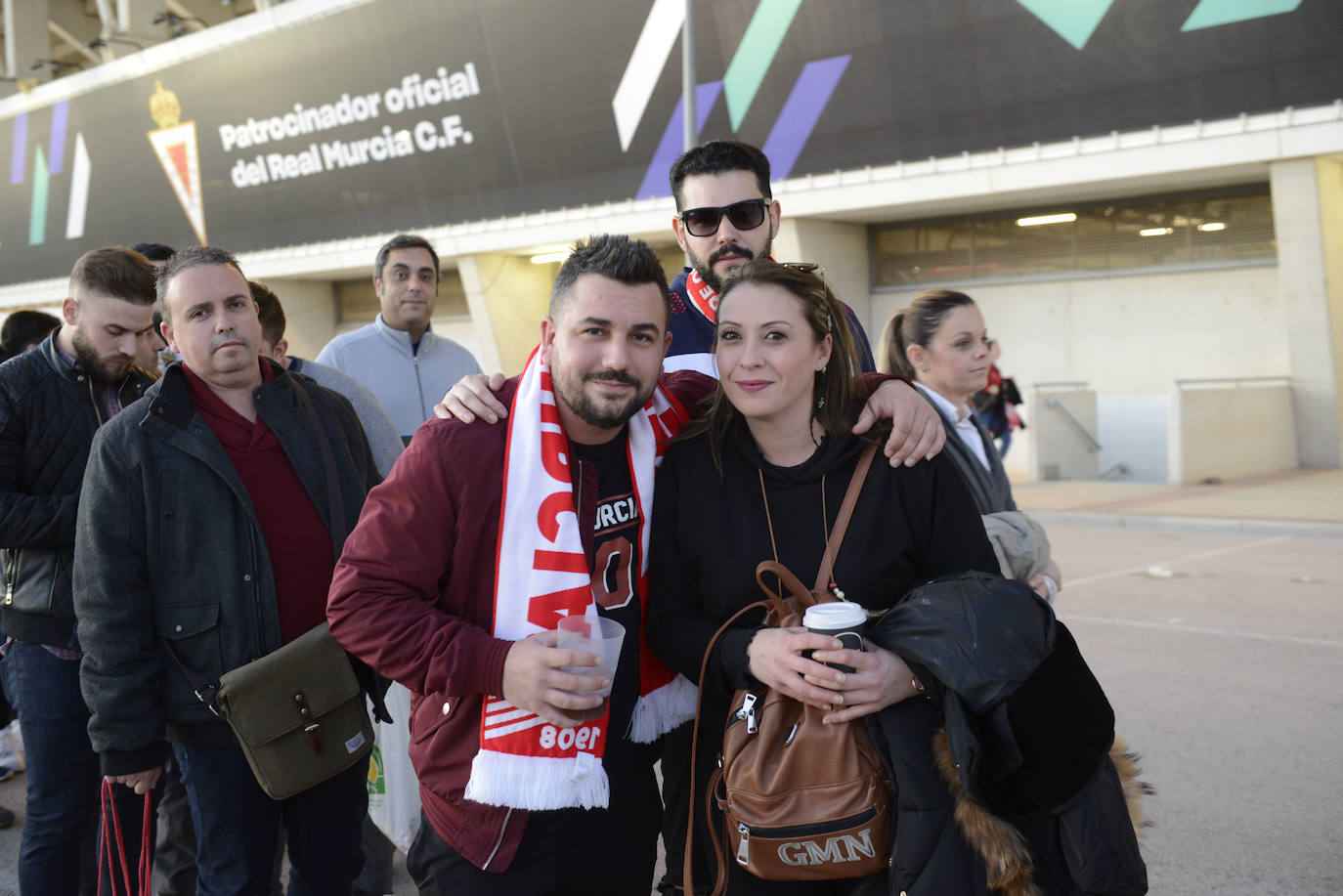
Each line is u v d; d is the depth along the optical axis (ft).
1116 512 36.52
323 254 76.33
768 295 6.45
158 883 10.18
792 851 6.01
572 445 6.63
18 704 9.54
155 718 7.85
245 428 8.34
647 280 6.12
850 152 53.06
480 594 6.44
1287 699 16.40
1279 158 42.80
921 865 5.78
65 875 9.37
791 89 53.26
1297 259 44.50
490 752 6.13
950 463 6.73
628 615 6.81
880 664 5.93
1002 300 57.16
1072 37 44.91
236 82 73.77
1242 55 41.88
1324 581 25.13
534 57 60.08
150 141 81.51
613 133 59.93
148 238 86.74
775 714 6.20
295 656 7.83
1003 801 5.83
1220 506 36.76
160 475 7.90
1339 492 39.09
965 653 5.71
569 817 6.49
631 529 6.81
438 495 6.26
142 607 7.89
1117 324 53.72
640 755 7.07
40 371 9.62
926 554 6.72
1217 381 44.68
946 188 50.80
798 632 6.04
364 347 14.39
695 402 7.70
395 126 68.03
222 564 7.98
